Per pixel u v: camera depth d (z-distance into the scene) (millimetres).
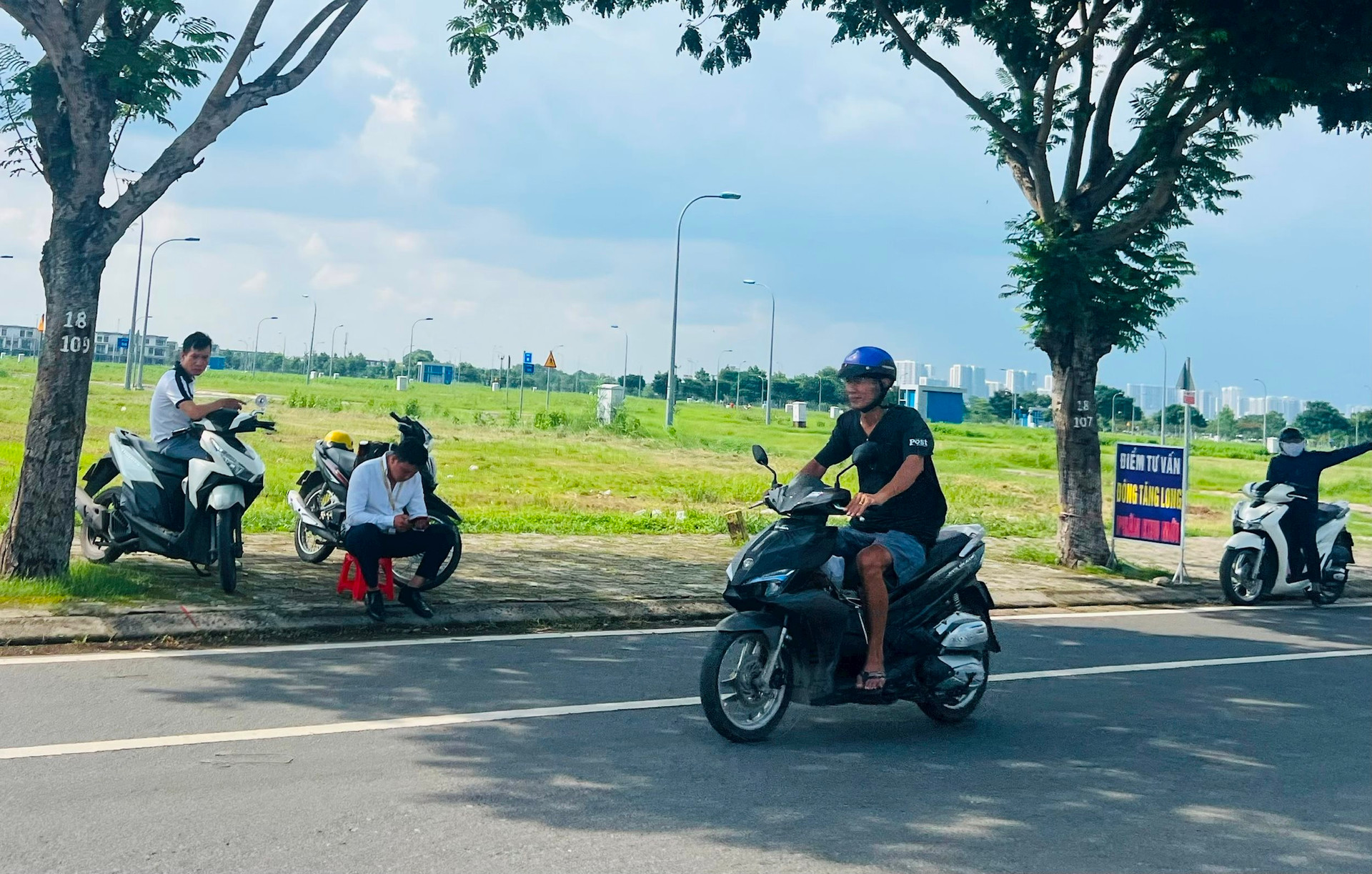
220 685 6496
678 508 18594
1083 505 13375
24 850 4090
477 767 5289
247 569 9891
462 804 4781
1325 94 11891
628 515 16500
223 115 8633
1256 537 11633
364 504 8297
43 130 8492
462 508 16422
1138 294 12812
